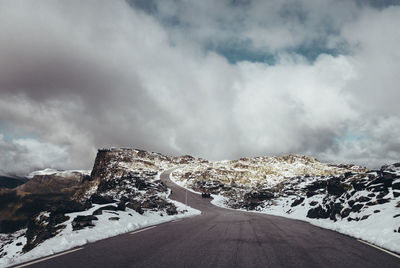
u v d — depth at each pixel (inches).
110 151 7864.2
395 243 265.9
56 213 587.8
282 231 414.3
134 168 6259.8
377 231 351.9
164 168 7303.2
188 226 494.0
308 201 1048.2
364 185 651.5
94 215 553.3
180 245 276.4
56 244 289.3
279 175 6146.7
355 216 536.1
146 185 3494.1
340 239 325.1
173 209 1198.3
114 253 235.6
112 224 489.4
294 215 954.1
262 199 1905.8
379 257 220.4
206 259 210.5
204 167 6569.9
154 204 1190.9
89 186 5349.4
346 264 195.6
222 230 423.2
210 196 3191.4
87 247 267.9
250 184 4729.3
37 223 690.8
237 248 258.8
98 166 7298.2
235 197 2940.5
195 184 4367.6
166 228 454.0
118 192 3147.1
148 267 185.9
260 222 608.7
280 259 211.2
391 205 479.8
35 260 213.9
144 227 475.5
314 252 239.8
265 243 290.7
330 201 759.7
